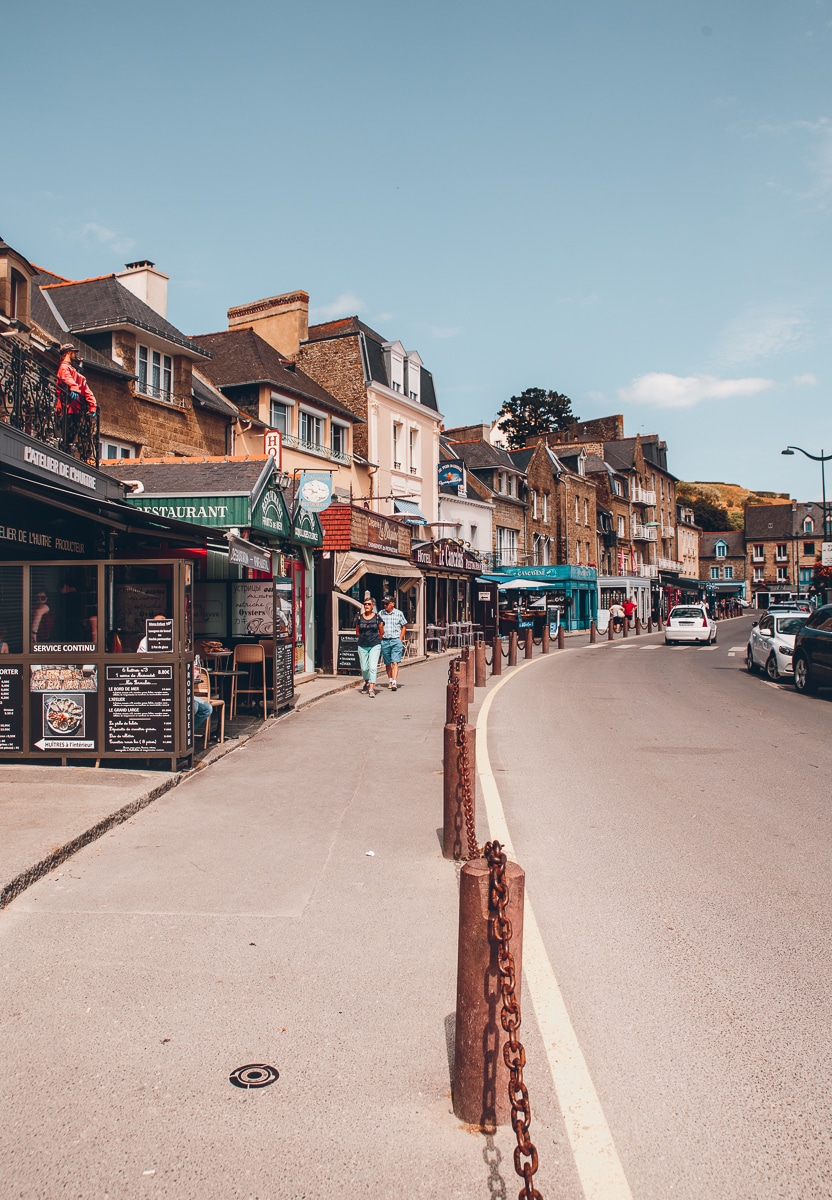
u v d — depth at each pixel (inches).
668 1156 109.1
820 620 671.8
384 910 195.6
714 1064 130.7
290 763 374.0
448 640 1206.9
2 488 303.0
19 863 209.8
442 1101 121.3
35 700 328.8
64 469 378.6
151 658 325.1
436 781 338.3
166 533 404.2
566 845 247.4
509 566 1817.2
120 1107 119.4
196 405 873.5
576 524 2255.2
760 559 4559.5
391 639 689.6
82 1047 135.5
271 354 1150.3
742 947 174.9
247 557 417.7
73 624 422.9
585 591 2098.9
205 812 284.5
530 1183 89.0
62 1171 106.0
